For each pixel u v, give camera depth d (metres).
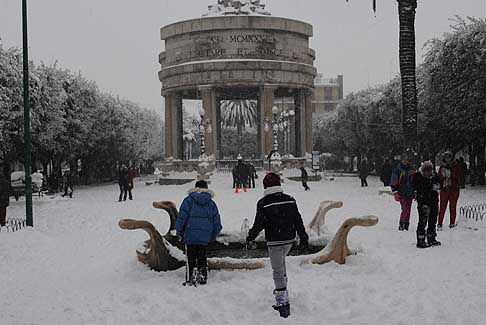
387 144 57.00
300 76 51.16
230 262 9.71
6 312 7.92
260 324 6.99
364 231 14.73
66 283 9.78
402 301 7.72
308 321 7.02
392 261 10.45
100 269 10.95
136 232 16.50
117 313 7.62
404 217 14.74
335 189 35.31
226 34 49.50
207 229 9.14
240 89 54.47
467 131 32.91
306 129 53.53
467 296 7.81
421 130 37.97
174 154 52.75
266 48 49.78
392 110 49.41
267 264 9.79
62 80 44.81
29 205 17.86
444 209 14.19
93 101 50.91
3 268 11.27
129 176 29.75
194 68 49.34
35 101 32.31
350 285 8.58
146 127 83.06
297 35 51.59
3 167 34.81
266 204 7.63
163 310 7.66
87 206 25.73
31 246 13.60
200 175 42.59
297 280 8.96
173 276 9.78
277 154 44.12
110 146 60.25
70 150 46.47
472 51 30.20
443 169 14.24
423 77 36.62
